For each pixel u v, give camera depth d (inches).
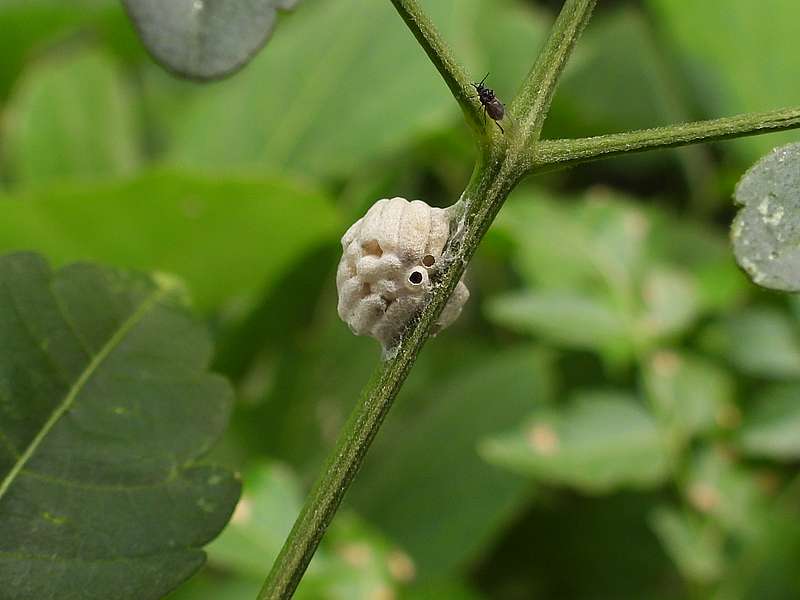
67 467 5.0
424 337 4.7
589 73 10.5
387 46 9.6
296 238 7.9
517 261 8.4
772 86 9.3
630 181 10.8
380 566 6.6
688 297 7.7
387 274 4.7
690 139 4.6
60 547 4.8
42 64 10.9
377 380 4.7
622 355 7.4
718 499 7.1
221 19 4.5
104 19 10.5
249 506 6.4
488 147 4.7
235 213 7.5
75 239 7.6
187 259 7.9
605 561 7.8
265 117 9.6
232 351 8.7
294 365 8.6
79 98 10.2
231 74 4.5
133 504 5.0
